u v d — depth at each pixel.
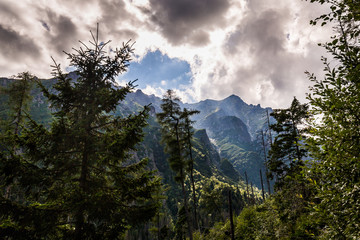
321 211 3.31
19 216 5.52
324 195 3.27
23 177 5.89
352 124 3.28
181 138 19.00
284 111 17.08
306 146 3.65
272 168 16.83
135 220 6.62
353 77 3.20
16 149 6.67
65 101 7.61
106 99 7.84
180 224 31.14
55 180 6.71
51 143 6.89
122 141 6.90
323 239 3.37
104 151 6.98
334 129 3.36
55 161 6.72
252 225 16.05
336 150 3.17
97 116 8.12
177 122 18.92
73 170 7.43
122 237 6.69
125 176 7.60
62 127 7.07
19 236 5.44
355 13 3.11
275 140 17.08
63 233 6.60
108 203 6.38
